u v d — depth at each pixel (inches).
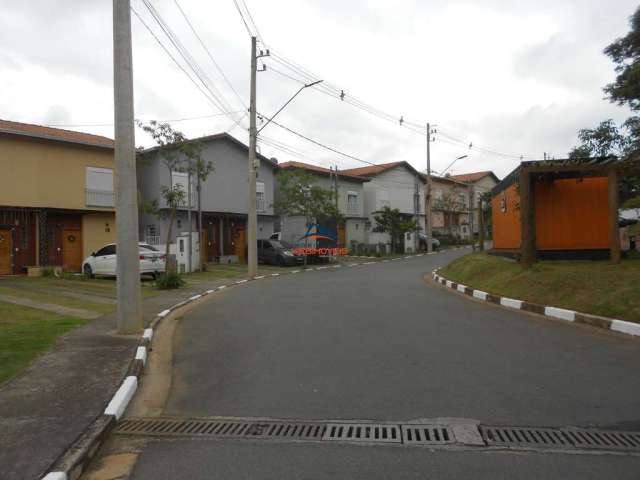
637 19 600.4
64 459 156.7
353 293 591.2
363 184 1790.1
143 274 810.8
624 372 247.1
